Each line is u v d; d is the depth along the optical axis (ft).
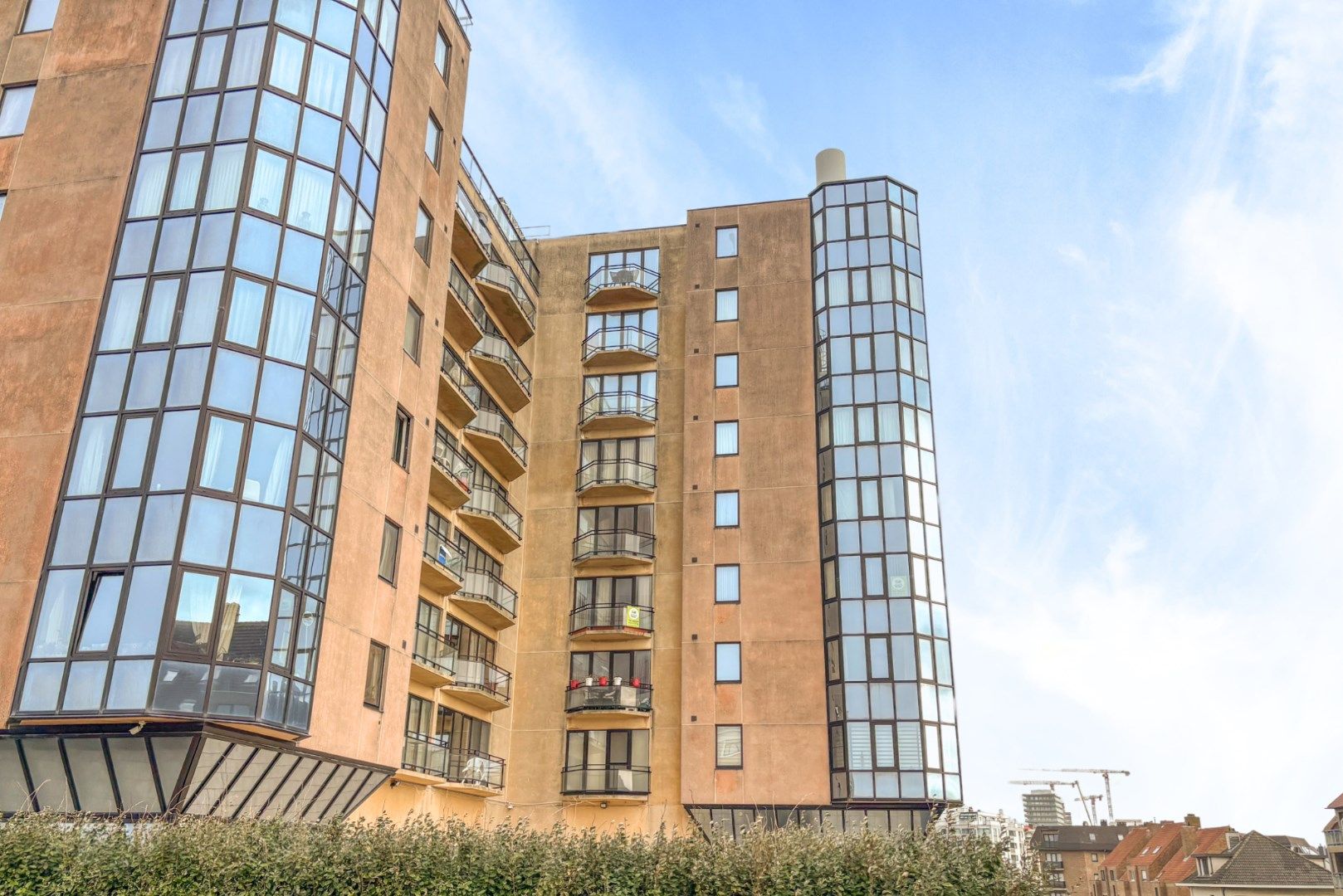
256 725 62.95
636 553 120.88
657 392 129.29
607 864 45.32
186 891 46.83
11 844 47.78
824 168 138.10
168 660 60.95
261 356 69.87
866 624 110.93
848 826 104.63
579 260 138.10
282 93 76.69
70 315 72.02
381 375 83.15
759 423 123.65
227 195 72.79
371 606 78.84
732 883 42.63
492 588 112.27
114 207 74.79
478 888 45.52
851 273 127.54
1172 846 274.16
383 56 87.40
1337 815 233.96
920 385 122.83
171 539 63.41
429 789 96.89
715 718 111.75
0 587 65.31
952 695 110.11
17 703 61.87
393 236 87.04
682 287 134.00
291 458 69.41
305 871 46.80
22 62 82.38
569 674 118.11
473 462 114.01
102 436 67.67
